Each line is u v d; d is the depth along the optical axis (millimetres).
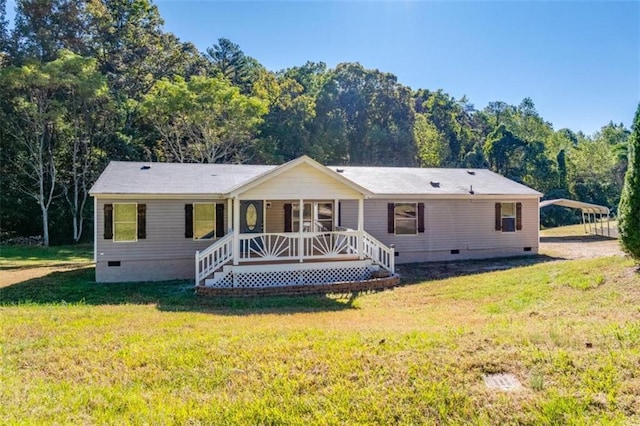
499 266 16016
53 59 27828
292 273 12875
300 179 12891
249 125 30562
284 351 5285
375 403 3934
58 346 5797
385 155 40781
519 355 4785
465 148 55438
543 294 9500
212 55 51250
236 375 4637
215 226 15078
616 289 8836
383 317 8195
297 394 4164
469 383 4250
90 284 13477
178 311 9094
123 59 33906
